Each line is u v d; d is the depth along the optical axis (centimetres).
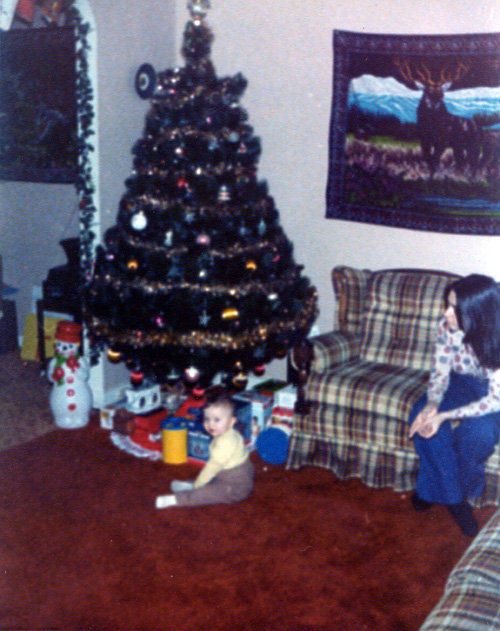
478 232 421
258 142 424
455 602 169
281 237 431
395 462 371
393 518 346
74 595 278
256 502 360
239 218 398
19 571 294
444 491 332
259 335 399
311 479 388
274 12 462
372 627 262
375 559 309
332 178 461
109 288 406
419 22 417
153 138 407
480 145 409
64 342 449
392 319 422
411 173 433
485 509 356
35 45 478
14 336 612
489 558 187
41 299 542
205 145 395
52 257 593
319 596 281
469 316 324
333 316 483
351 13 437
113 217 461
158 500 349
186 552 311
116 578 291
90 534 325
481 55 398
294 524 338
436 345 347
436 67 412
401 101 427
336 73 444
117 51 441
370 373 395
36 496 361
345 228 467
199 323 389
